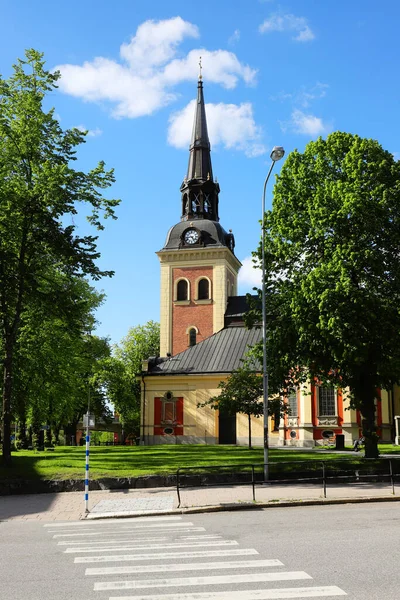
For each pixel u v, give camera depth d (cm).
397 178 2825
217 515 1605
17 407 3591
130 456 3167
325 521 1397
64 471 2344
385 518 1423
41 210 2722
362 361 2603
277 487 2116
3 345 3200
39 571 932
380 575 852
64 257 2844
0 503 1959
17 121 2822
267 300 3073
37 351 3684
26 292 2838
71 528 1438
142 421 5644
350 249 2661
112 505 1809
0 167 2736
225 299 7025
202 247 7044
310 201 2978
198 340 6944
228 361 5666
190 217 7400
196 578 856
